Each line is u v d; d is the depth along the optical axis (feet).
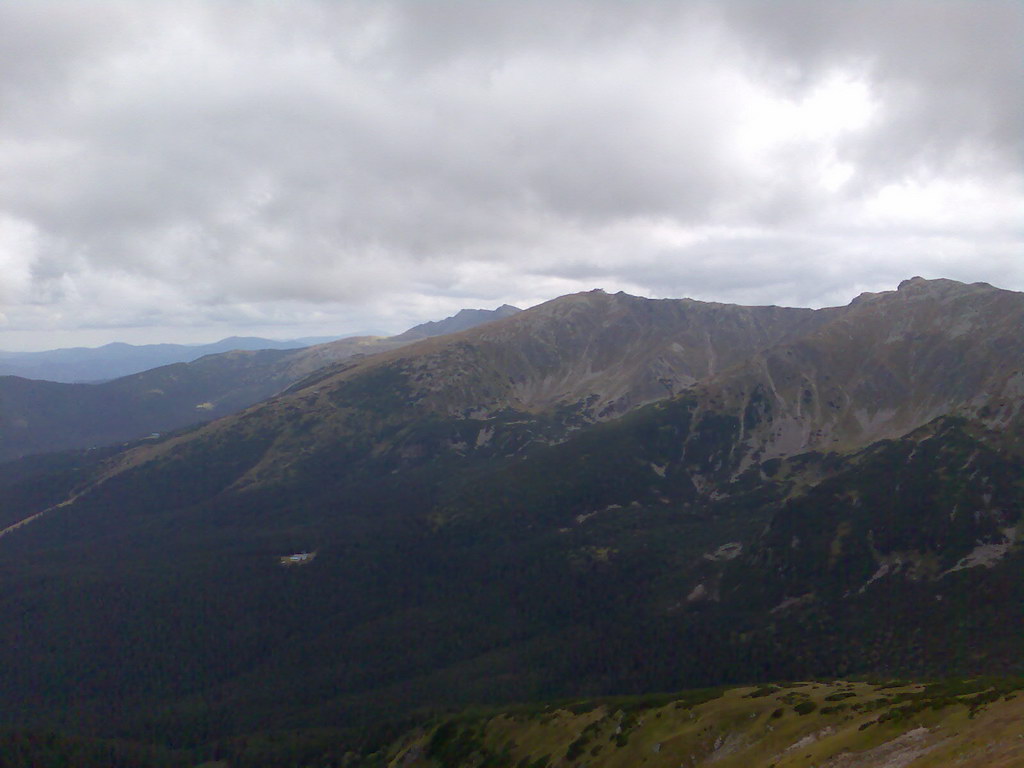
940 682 316.60
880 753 238.89
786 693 357.61
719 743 328.90
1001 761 177.68
